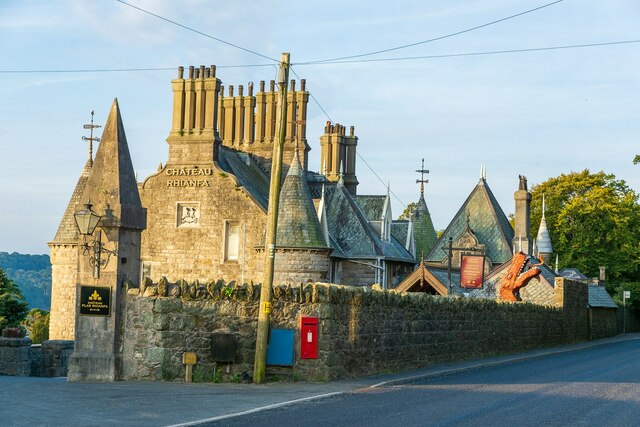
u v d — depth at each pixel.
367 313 24.20
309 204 47.69
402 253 61.47
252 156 58.25
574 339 57.12
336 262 54.50
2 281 62.81
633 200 92.31
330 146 66.81
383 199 60.41
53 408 16.17
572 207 88.50
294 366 22.11
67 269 51.69
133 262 23.08
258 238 48.22
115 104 23.70
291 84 58.34
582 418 16.16
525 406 17.83
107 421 14.64
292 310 22.31
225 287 22.16
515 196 69.25
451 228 68.56
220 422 14.80
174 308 22.05
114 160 23.11
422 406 17.53
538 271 45.44
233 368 21.98
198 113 50.16
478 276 45.84
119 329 22.34
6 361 27.73
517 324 40.31
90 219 22.20
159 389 19.89
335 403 17.84
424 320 28.25
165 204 50.16
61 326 51.53
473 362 30.89
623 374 26.98
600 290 72.50
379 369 24.80
